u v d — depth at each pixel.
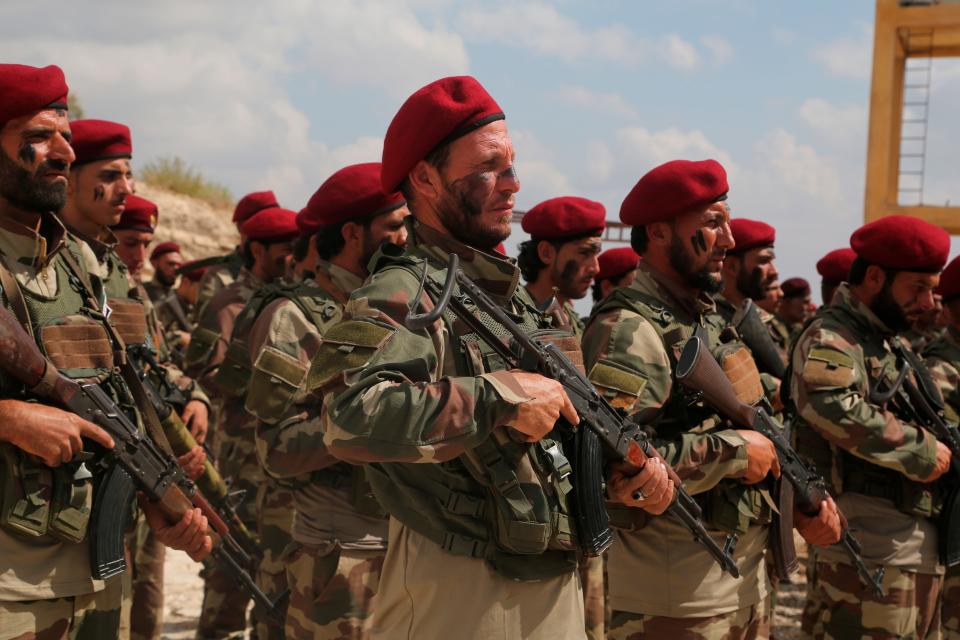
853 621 4.43
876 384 4.31
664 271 3.54
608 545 2.46
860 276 4.48
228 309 6.01
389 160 2.51
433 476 2.34
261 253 6.23
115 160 3.96
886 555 4.35
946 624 5.21
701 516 3.25
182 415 4.88
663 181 3.47
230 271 7.54
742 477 3.30
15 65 2.82
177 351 7.17
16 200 2.85
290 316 4.00
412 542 2.40
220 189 19.86
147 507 3.11
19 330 2.68
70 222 3.95
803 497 3.57
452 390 2.13
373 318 2.20
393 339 2.19
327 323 4.03
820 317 4.45
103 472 2.87
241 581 4.07
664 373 3.30
